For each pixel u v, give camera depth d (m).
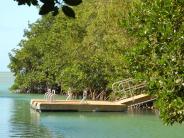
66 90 49.44
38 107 32.94
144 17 12.55
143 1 13.18
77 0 4.85
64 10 4.88
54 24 57.06
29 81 62.81
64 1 4.86
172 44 11.30
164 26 11.57
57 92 60.97
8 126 26.06
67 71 46.34
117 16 39.38
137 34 12.43
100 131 24.16
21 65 64.56
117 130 24.64
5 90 76.38
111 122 28.06
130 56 12.23
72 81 45.62
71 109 32.84
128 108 34.66
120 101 34.44
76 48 45.44
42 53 60.53
